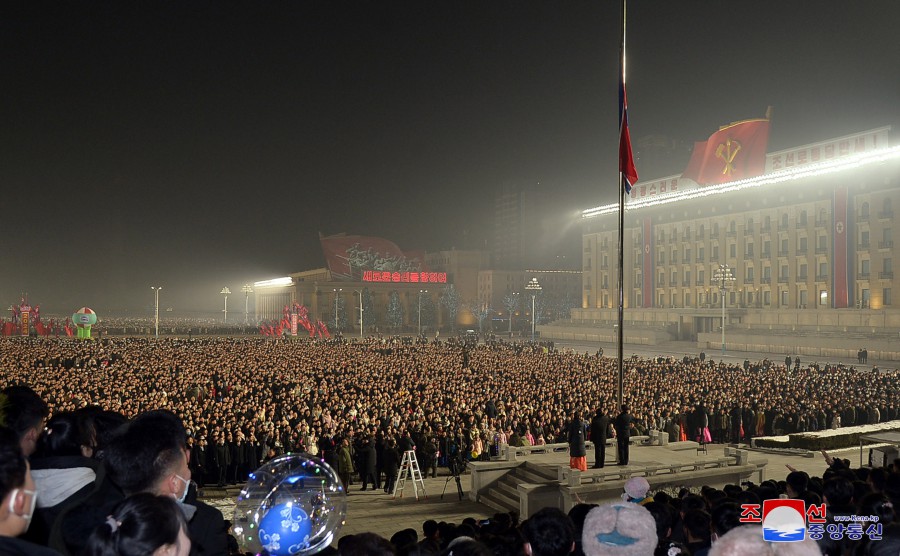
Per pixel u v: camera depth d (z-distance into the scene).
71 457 4.32
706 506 7.93
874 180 71.69
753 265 86.25
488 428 25.48
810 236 78.75
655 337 93.50
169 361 47.34
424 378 39.81
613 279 109.88
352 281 151.75
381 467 22.45
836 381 40.28
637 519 3.98
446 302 152.25
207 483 22.06
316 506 4.07
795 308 80.31
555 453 21.88
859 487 8.02
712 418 29.88
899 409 32.84
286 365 45.62
